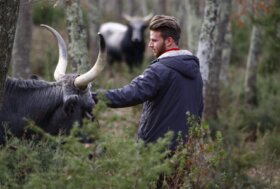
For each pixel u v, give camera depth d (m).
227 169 18.52
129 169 11.92
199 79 15.48
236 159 20.12
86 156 11.99
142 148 12.15
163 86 14.91
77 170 11.87
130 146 12.02
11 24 13.19
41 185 11.84
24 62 27.77
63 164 13.16
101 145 12.22
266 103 34.31
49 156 14.20
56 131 15.63
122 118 12.75
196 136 14.31
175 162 13.92
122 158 11.96
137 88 14.71
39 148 14.61
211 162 14.54
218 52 29.14
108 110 12.55
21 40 27.58
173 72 14.90
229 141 24.22
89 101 15.31
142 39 46.75
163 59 15.02
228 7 29.22
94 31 43.34
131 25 47.19
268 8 29.94
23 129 15.51
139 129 15.59
